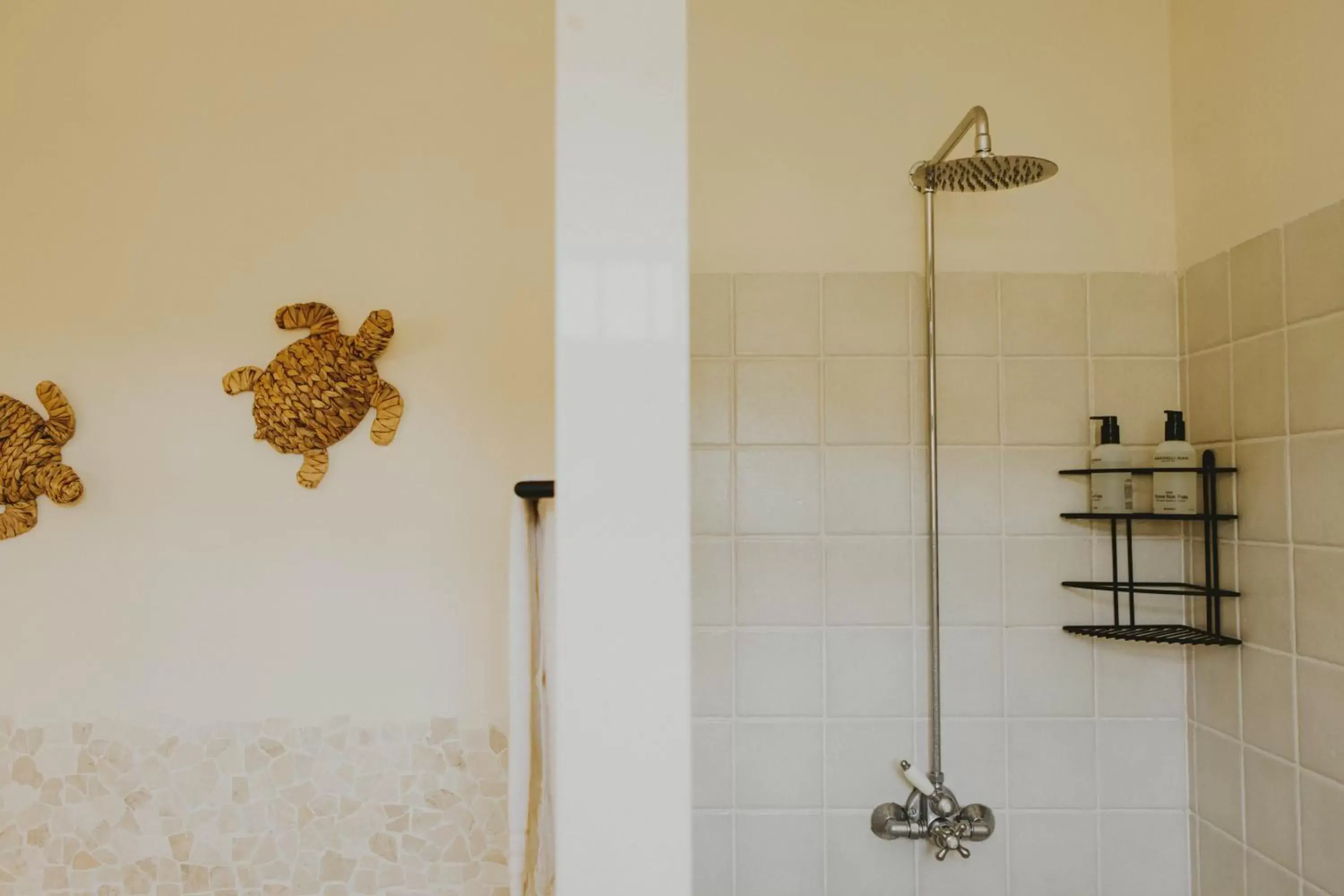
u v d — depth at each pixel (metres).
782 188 1.66
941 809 1.52
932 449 1.57
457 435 1.69
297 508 1.69
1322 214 1.25
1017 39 1.67
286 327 1.68
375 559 1.68
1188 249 1.59
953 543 1.63
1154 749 1.60
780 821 1.60
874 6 1.67
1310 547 1.28
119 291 1.71
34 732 1.67
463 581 1.68
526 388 1.70
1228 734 1.47
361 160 1.72
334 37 1.73
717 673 1.62
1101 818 1.59
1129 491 1.55
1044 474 1.63
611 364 0.80
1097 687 1.60
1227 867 1.47
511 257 1.71
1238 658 1.44
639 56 0.82
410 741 1.67
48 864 1.66
